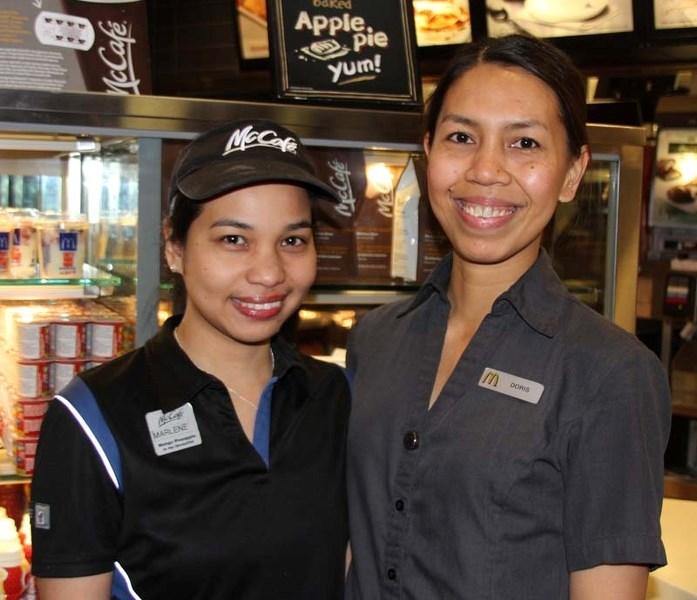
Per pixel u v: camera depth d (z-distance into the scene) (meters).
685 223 3.39
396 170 2.21
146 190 1.87
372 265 2.20
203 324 1.44
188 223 1.38
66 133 1.82
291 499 1.41
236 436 1.39
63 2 1.98
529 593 1.33
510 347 1.42
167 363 1.41
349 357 1.68
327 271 2.15
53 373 1.99
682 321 3.47
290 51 2.16
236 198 1.34
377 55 2.24
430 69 3.32
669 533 2.01
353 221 2.18
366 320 1.70
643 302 3.54
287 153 1.40
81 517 1.33
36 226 2.02
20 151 2.07
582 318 1.40
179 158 1.46
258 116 1.96
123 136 1.85
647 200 3.47
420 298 1.60
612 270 2.39
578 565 1.31
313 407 1.50
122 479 1.35
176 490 1.35
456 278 1.53
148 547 1.34
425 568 1.38
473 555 1.33
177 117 1.87
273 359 1.51
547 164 1.40
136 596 1.35
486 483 1.33
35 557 1.34
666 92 3.65
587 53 3.13
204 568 1.34
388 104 2.22
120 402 1.38
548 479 1.33
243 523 1.36
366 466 1.47
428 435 1.40
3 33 1.92
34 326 1.96
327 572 1.43
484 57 1.43
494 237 1.42
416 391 1.47
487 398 1.39
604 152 2.34
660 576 1.77
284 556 1.38
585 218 2.37
